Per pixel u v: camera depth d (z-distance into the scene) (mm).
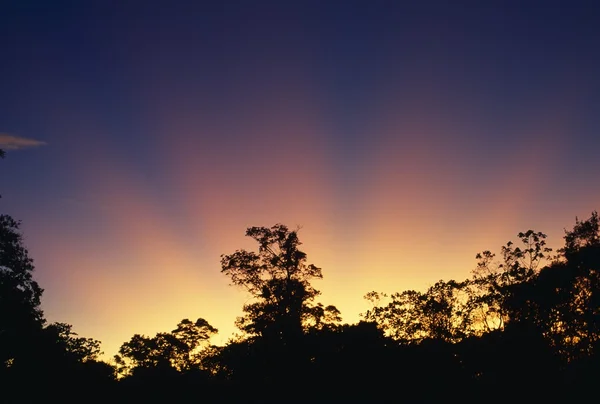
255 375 49125
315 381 46938
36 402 50156
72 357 56000
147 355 64375
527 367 42156
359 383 46375
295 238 52594
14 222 45594
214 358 53219
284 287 51656
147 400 53250
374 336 48531
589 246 42906
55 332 54625
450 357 46312
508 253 46250
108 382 56062
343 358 47219
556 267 44031
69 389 53125
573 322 42781
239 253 52469
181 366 64375
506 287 45344
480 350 44875
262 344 49281
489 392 43500
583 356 41531
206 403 50375
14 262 45250
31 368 50031
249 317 51562
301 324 50656
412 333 50000
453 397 44375
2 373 48219
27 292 45969
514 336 43219
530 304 44188
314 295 51812
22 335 47406
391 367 46312
